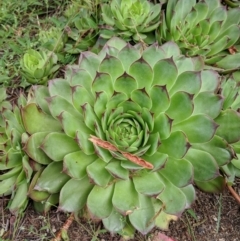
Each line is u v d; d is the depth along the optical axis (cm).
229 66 20
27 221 18
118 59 17
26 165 17
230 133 17
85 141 16
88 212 17
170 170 16
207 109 17
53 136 16
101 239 18
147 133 16
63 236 17
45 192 17
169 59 16
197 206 18
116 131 16
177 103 16
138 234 18
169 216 17
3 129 18
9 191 18
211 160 16
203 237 18
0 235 18
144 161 16
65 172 16
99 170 16
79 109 17
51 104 17
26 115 17
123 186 16
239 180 19
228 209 18
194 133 16
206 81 18
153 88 16
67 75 18
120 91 17
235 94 18
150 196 16
